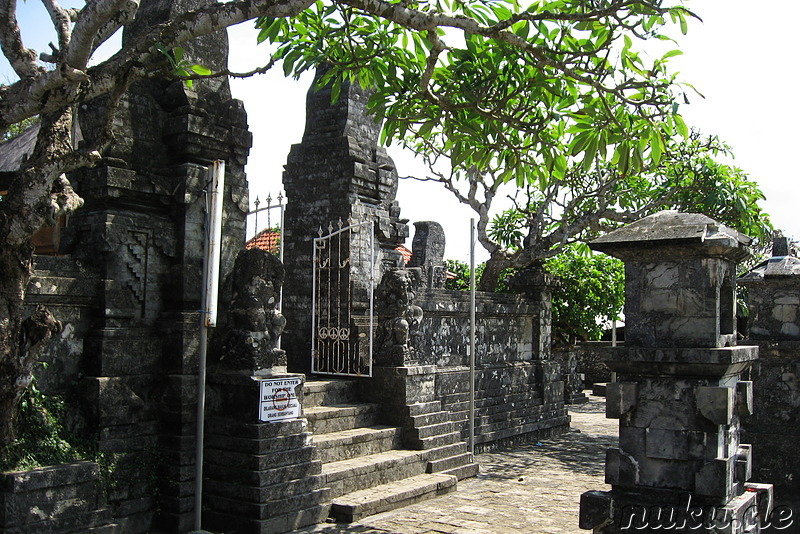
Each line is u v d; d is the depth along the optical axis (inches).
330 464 350.3
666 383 210.5
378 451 385.1
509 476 424.5
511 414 541.6
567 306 820.6
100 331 298.2
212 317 287.1
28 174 242.8
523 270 621.9
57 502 255.8
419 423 403.5
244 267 328.8
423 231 679.7
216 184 289.9
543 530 309.4
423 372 419.8
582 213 693.3
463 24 254.4
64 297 291.1
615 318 834.2
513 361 576.4
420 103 303.0
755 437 293.0
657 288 216.4
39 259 288.2
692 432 205.8
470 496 371.6
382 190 494.3
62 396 289.9
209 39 345.7
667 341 213.8
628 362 213.2
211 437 311.7
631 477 212.1
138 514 295.0
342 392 413.4
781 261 312.3
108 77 233.6
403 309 422.9
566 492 382.6
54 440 270.2
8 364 249.9
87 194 309.4
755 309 313.0
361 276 467.8
